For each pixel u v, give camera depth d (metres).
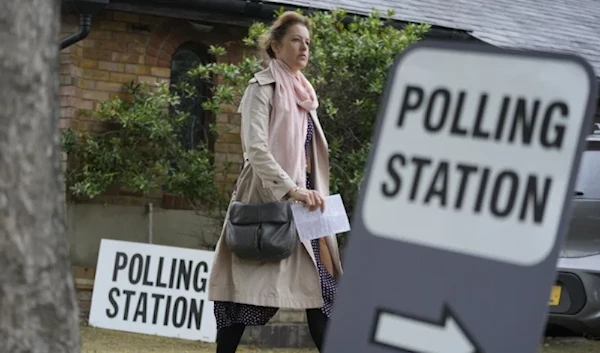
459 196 3.54
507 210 3.47
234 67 11.27
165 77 12.39
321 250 6.86
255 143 6.63
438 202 3.57
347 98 11.26
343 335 3.63
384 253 3.62
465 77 3.59
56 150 3.78
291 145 6.78
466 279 3.50
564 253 9.23
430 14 13.92
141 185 11.54
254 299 6.65
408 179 3.62
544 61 3.48
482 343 3.45
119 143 11.69
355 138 11.39
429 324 3.54
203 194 11.85
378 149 3.67
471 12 14.68
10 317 3.68
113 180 11.78
